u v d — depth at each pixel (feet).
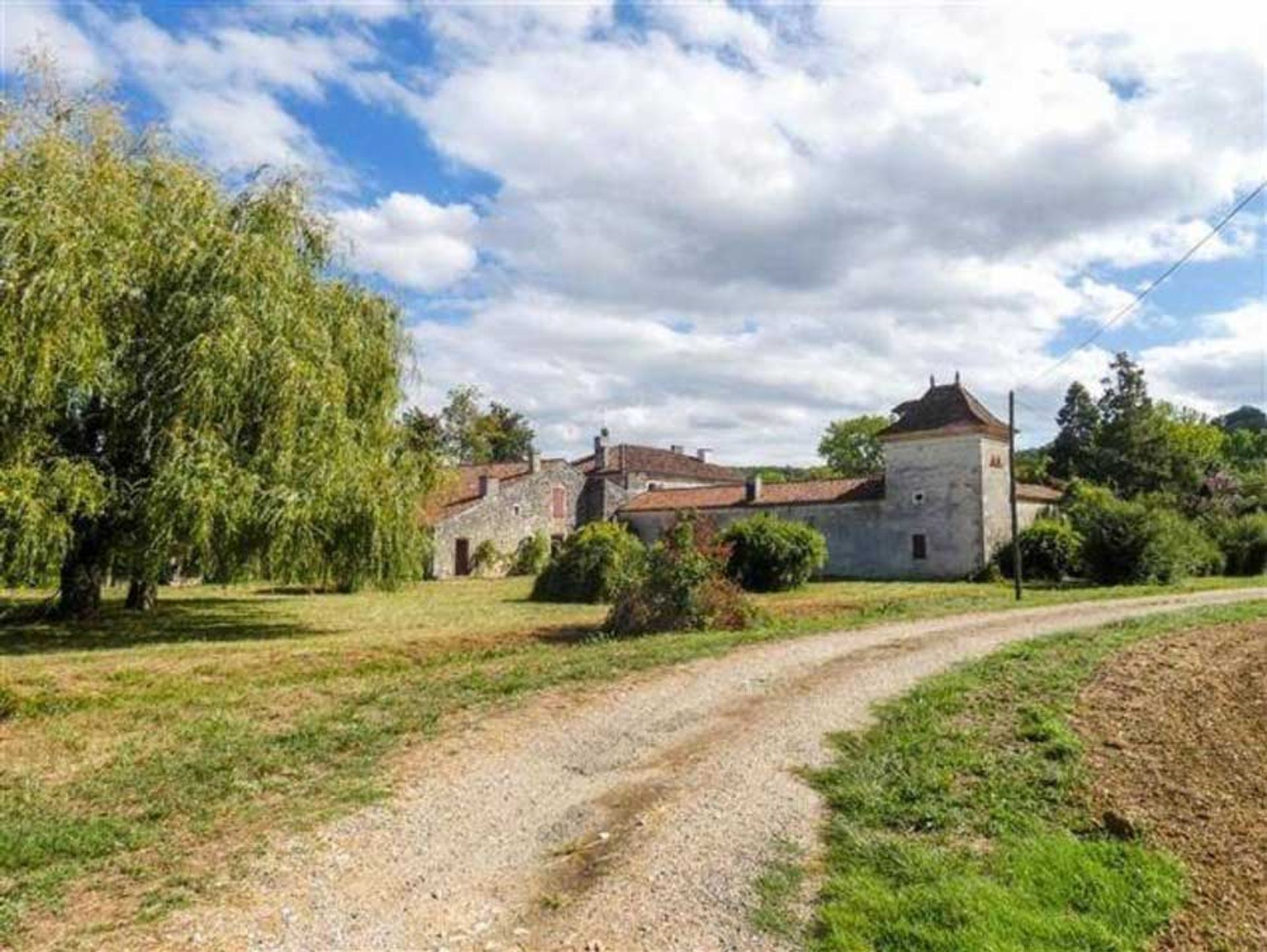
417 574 60.08
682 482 186.70
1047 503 128.16
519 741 27.66
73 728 29.37
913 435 117.70
